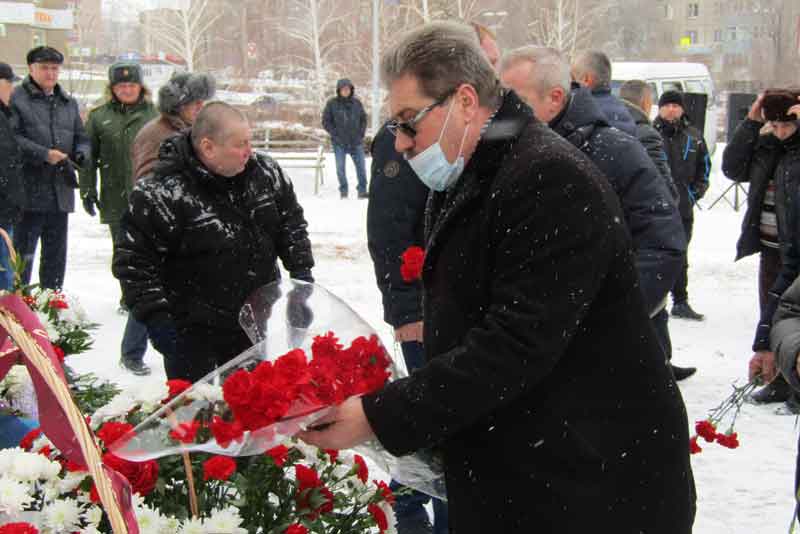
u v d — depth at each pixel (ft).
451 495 7.61
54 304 12.33
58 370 6.50
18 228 24.53
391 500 8.84
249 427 6.68
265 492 8.39
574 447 7.06
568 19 121.90
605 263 6.89
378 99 83.82
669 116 27.40
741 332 26.18
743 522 14.52
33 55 24.58
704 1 188.75
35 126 24.49
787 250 12.60
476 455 7.34
